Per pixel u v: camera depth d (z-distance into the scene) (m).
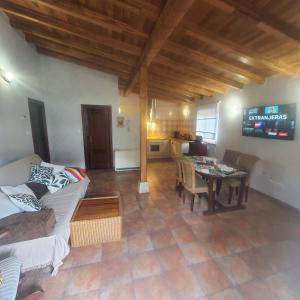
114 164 5.27
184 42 2.72
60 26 2.79
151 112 6.95
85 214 2.15
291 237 2.24
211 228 2.41
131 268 1.76
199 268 1.77
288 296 1.49
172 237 2.22
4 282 1.16
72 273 1.70
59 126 4.78
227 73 3.53
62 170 3.12
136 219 2.62
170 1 1.71
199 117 5.91
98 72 4.84
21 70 3.36
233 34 2.31
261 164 3.54
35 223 1.62
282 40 2.24
